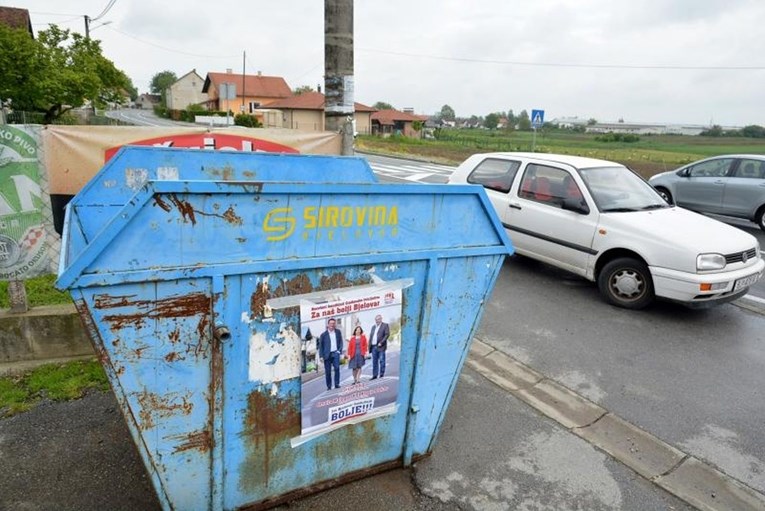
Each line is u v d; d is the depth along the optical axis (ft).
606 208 21.17
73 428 11.09
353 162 13.92
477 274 9.40
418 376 9.43
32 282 17.02
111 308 6.48
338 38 17.25
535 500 10.00
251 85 246.68
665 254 19.03
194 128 17.72
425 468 10.59
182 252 6.75
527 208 23.65
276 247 7.34
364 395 8.94
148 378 7.01
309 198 7.40
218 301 7.09
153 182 6.36
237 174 12.84
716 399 14.12
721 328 19.03
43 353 13.65
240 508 8.56
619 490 10.46
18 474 9.72
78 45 81.20
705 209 39.37
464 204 8.87
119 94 91.97
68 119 85.15
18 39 69.51
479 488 10.18
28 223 13.67
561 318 19.31
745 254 19.49
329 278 7.85
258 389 7.86
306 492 9.15
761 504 10.31
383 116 233.55
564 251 22.29
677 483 10.78
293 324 7.79
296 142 18.47
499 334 17.70
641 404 13.70
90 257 6.20
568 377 14.96
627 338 17.78
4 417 11.35
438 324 9.30
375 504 9.43
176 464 7.66
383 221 8.13
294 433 8.48
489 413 12.88
